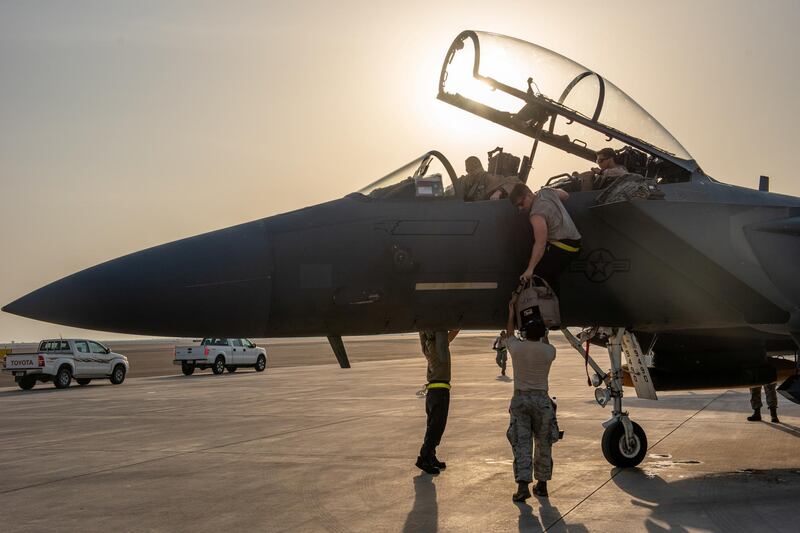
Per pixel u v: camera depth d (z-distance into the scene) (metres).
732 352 9.13
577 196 7.74
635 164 8.37
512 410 7.02
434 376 8.48
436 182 7.53
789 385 7.60
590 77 8.23
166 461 9.68
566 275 7.59
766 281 7.69
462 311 7.29
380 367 36.53
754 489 7.27
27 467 9.49
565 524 6.07
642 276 7.67
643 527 5.93
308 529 6.11
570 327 8.05
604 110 8.24
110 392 24.41
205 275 6.68
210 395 21.39
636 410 14.36
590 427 12.07
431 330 7.49
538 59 8.17
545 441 7.03
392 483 7.90
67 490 7.93
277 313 6.80
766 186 9.81
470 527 6.05
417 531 5.97
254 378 30.38
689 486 7.45
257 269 6.77
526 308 7.10
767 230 7.70
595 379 8.73
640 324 7.93
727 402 15.81
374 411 15.49
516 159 8.17
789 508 6.48
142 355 78.38
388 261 7.04
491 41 8.05
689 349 9.07
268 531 6.09
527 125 8.14
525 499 6.89
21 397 23.31
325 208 7.28
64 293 6.57
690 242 7.64
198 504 7.11
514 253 7.30
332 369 36.31
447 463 9.05
